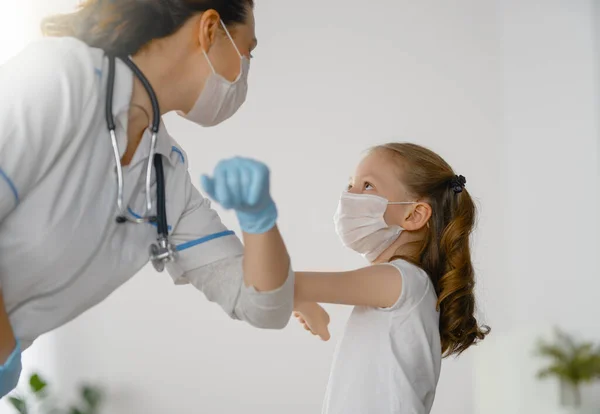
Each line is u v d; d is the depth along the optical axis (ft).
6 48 12.61
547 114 12.78
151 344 12.57
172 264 4.00
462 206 5.47
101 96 3.35
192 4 3.69
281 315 3.66
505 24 12.89
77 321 12.61
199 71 3.80
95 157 3.34
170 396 12.46
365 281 4.66
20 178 2.97
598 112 12.52
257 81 12.96
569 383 11.98
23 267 3.22
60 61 3.14
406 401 4.54
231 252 3.98
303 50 12.96
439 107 12.80
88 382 12.48
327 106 12.88
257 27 13.01
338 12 13.00
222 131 12.92
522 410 12.17
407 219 5.25
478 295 12.34
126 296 12.67
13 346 3.03
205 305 12.62
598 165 12.46
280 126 12.89
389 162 5.40
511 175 12.68
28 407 12.03
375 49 12.92
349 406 4.61
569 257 12.48
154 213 3.70
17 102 2.96
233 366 12.46
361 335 4.80
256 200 2.88
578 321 12.32
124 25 3.58
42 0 12.73
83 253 3.35
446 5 12.92
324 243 12.65
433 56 12.87
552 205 12.62
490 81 12.80
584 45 12.67
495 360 12.23
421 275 4.93
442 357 5.41
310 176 12.78
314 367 12.35
